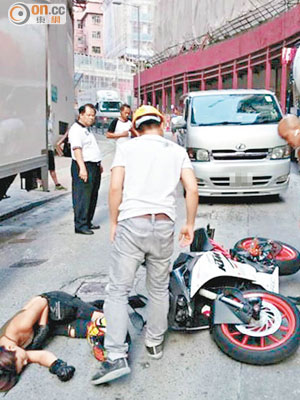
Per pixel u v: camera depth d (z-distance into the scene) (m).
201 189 8.30
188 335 3.68
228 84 36.22
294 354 3.37
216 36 35.31
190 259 3.84
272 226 6.94
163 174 3.12
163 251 3.11
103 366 2.98
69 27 22.16
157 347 3.34
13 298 4.41
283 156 8.26
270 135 8.19
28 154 7.07
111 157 17.66
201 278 3.48
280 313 3.40
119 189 3.14
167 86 43.75
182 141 9.48
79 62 55.62
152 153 3.12
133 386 3.05
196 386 3.04
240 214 7.76
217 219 7.43
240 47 30.56
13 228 7.33
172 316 3.54
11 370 3.05
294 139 3.89
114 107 34.81
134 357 3.39
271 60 27.17
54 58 18.17
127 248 3.06
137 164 3.12
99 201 9.36
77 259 5.62
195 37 39.81
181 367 3.26
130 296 4.18
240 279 3.59
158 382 3.09
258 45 28.02
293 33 23.39
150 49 63.72
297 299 4.11
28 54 6.91
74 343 3.58
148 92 49.25
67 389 3.02
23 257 5.76
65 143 12.10
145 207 3.06
